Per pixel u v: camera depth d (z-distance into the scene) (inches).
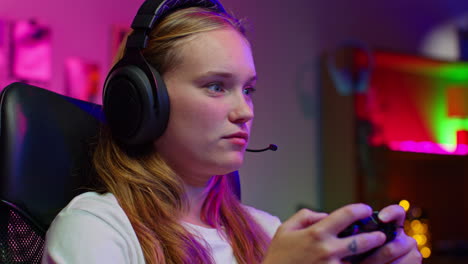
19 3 123.5
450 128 210.1
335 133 168.7
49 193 37.1
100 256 31.5
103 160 38.2
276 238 27.3
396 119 195.8
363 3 182.9
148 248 34.0
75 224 32.5
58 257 31.3
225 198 43.0
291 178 161.2
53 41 126.8
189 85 35.6
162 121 35.8
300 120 164.2
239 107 35.7
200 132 35.5
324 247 25.5
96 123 41.1
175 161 37.6
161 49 36.5
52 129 38.3
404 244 27.9
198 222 39.9
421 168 214.7
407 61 192.1
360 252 26.0
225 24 37.8
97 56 132.3
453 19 203.6
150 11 37.5
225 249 39.3
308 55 168.2
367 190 169.3
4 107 36.5
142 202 36.1
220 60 35.6
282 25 163.6
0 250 35.3
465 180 215.2
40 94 38.8
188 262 35.0
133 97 35.6
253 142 155.5
